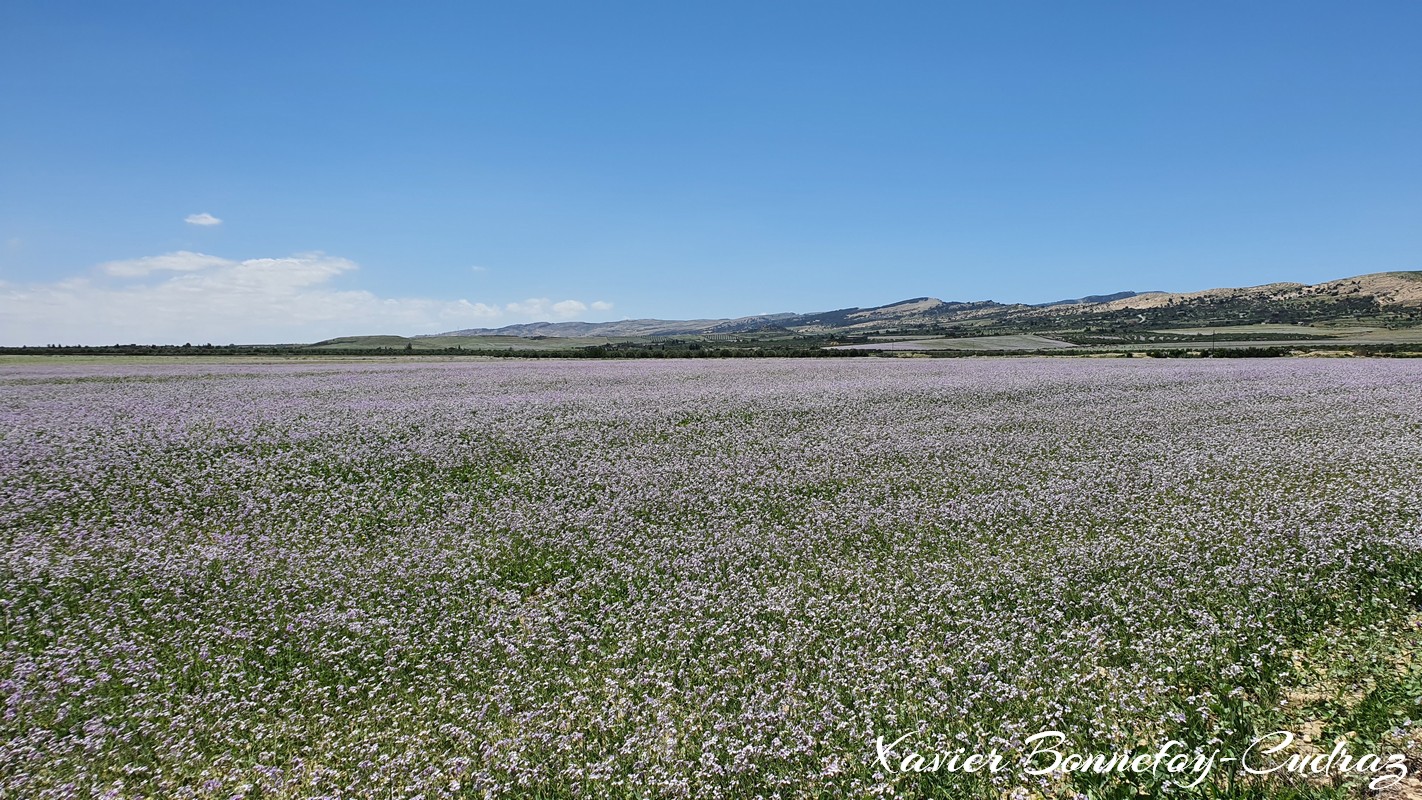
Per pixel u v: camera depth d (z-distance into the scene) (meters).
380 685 9.05
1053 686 8.53
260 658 9.77
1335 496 16.16
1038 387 42.66
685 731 7.93
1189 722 7.64
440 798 6.90
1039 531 14.57
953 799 6.74
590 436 26.73
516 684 8.97
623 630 10.39
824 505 17.06
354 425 28.67
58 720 8.31
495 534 15.26
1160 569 12.09
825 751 7.44
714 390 42.22
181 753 7.69
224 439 25.30
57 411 31.91
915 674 8.85
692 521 15.96
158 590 12.17
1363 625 9.55
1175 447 23.64
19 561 13.34
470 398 38.41
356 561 13.70
